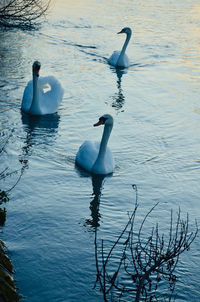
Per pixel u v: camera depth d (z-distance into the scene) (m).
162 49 24.95
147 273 6.78
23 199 10.35
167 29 28.97
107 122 11.52
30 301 7.39
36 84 15.10
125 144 13.75
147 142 13.98
